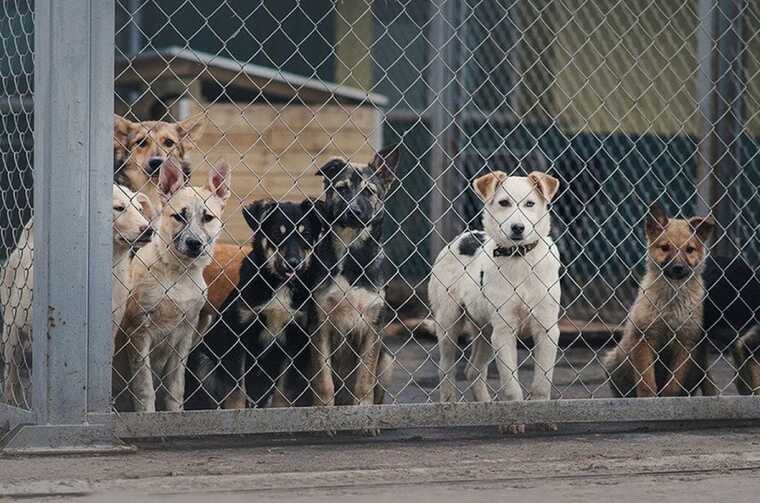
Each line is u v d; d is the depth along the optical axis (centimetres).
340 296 974
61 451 756
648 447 835
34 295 765
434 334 1231
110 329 768
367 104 1945
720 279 1103
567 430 905
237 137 1789
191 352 994
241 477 713
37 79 757
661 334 1078
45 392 757
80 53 748
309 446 830
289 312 970
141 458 766
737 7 1402
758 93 1631
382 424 827
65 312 754
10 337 885
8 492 664
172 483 696
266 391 1002
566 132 2200
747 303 1095
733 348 1105
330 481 713
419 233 2261
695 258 1069
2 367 973
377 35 2453
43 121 750
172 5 2420
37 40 756
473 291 1048
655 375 1131
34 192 763
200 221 966
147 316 934
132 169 1270
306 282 980
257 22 2453
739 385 1105
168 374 962
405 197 2278
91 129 754
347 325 987
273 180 1797
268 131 1797
